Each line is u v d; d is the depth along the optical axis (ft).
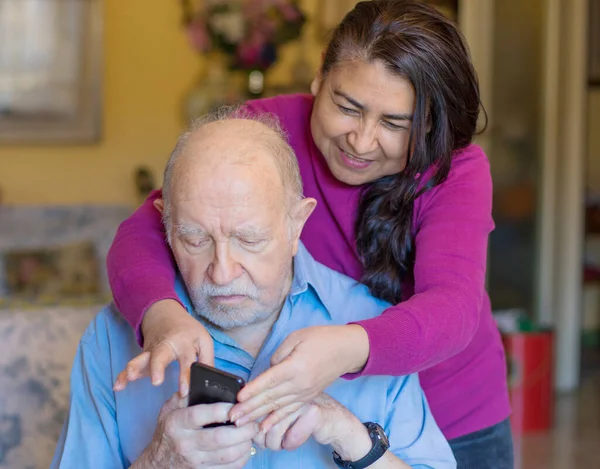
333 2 15.71
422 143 4.43
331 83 4.47
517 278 14.65
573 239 14.60
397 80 4.29
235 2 15.30
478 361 5.33
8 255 13.60
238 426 3.52
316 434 4.03
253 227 3.90
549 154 14.33
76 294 13.44
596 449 12.46
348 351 3.64
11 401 6.84
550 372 13.26
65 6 15.38
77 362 4.77
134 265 4.38
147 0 15.66
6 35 15.29
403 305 4.04
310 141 5.17
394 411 4.66
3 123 15.40
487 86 13.84
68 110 15.57
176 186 3.97
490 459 5.42
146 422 4.55
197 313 4.43
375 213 4.83
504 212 14.33
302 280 4.62
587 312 17.66
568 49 14.07
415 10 4.41
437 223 4.64
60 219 14.20
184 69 15.85
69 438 4.63
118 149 15.81
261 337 4.59
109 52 15.65
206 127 4.13
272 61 15.37
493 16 13.83
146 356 3.62
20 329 7.04
